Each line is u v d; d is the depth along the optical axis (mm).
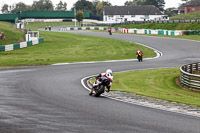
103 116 27766
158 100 38688
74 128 23359
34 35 168875
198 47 138500
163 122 26156
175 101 38312
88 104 33688
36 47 149000
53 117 26703
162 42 162375
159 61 100000
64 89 45406
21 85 48281
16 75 62531
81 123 24922
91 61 99188
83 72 70750
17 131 22016
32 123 24391
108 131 22812
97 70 75375
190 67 72062
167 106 33656
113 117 27484
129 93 43969
